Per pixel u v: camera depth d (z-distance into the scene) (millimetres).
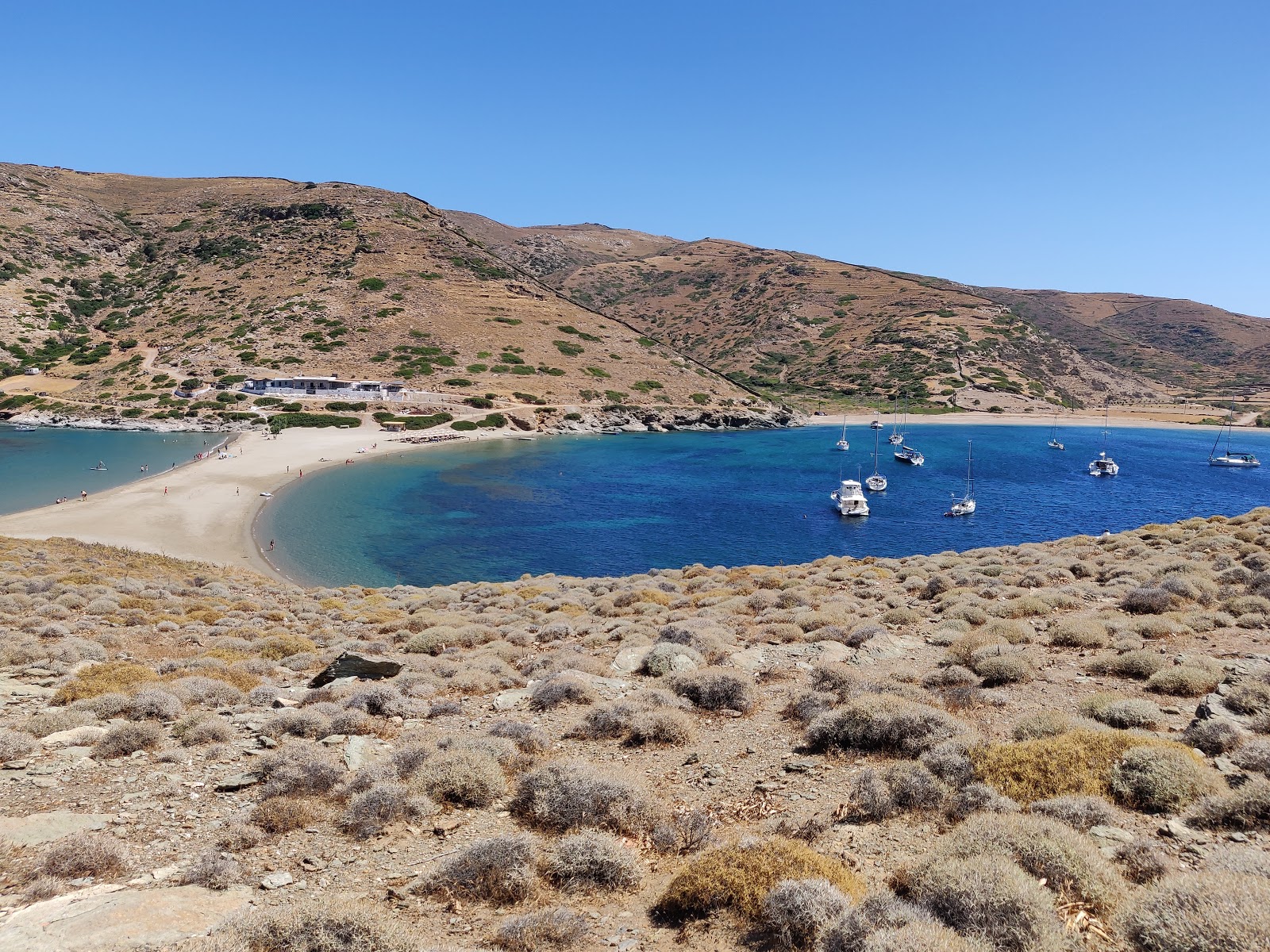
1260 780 8258
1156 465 118938
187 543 57438
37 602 25625
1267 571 21109
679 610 25828
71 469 88750
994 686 14117
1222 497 89438
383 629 25453
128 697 14414
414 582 52219
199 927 6828
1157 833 7734
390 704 14555
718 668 15391
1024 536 68812
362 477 91750
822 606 22938
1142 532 35281
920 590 25531
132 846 8820
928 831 8367
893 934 5602
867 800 8969
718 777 10844
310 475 90438
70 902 7293
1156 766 8547
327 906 6734
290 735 13141
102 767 11422
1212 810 7852
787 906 6531
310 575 52531
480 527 69938
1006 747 9500
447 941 6895
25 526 59875
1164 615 17672
